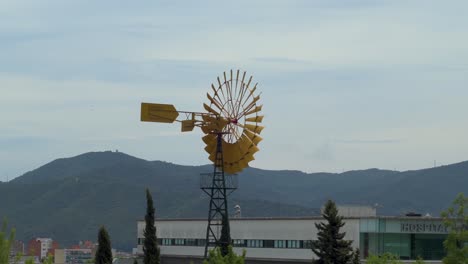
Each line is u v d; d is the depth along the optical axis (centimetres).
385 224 12275
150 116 11638
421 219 12344
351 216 12962
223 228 11381
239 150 11575
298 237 13188
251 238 13962
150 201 10412
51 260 6800
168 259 15950
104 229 9650
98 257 9569
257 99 11575
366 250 12300
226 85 11669
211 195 11706
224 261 7600
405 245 12312
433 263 12288
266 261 13625
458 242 8481
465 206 8325
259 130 11569
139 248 17450
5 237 5147
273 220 13612
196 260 15325
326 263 9825
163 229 16125
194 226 15425
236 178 11912
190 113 11706
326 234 9931
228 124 11650
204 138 11731
